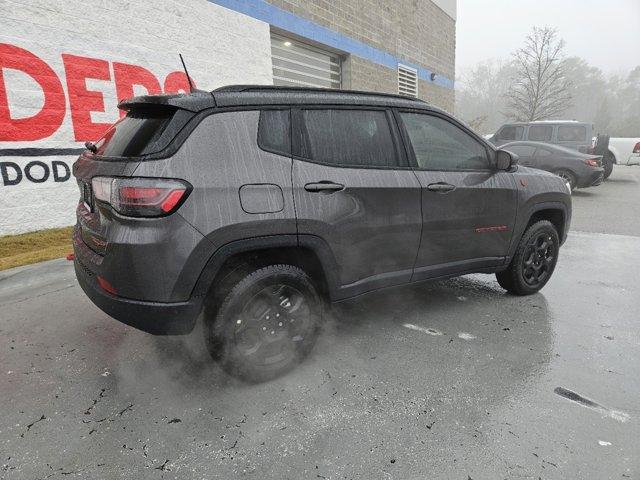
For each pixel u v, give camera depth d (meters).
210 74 6.83
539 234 3.62
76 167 2.52
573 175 9.88
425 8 13.74
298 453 1.89
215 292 2.22
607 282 4.13
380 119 2.76
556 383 2.40
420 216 2.82
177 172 2.00
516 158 3.16
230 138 2.17
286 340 2.45
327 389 2.36
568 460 1.83
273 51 8.33
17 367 2.59
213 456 1.87
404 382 2.42
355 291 2.66
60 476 1.76
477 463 1.82
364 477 1.75
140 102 2.23
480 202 3.12
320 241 2.41
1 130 4.63
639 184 12.88
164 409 2.20
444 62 15.83
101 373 2.53
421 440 1.96
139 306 2.03
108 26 5.42
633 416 2.11
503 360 2.66
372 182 2.60
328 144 2.51
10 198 4.78
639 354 2.73
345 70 10.21
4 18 4.52
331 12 9.35
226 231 2.10
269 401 2.26
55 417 2.14
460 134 3.13
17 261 4.39
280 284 2.36
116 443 1.95
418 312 3.41
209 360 2.67
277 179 2.26
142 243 1.95
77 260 2.46
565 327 3.12
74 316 3.29
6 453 1.89
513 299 3.68
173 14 6.16
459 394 2.30
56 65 4.99
